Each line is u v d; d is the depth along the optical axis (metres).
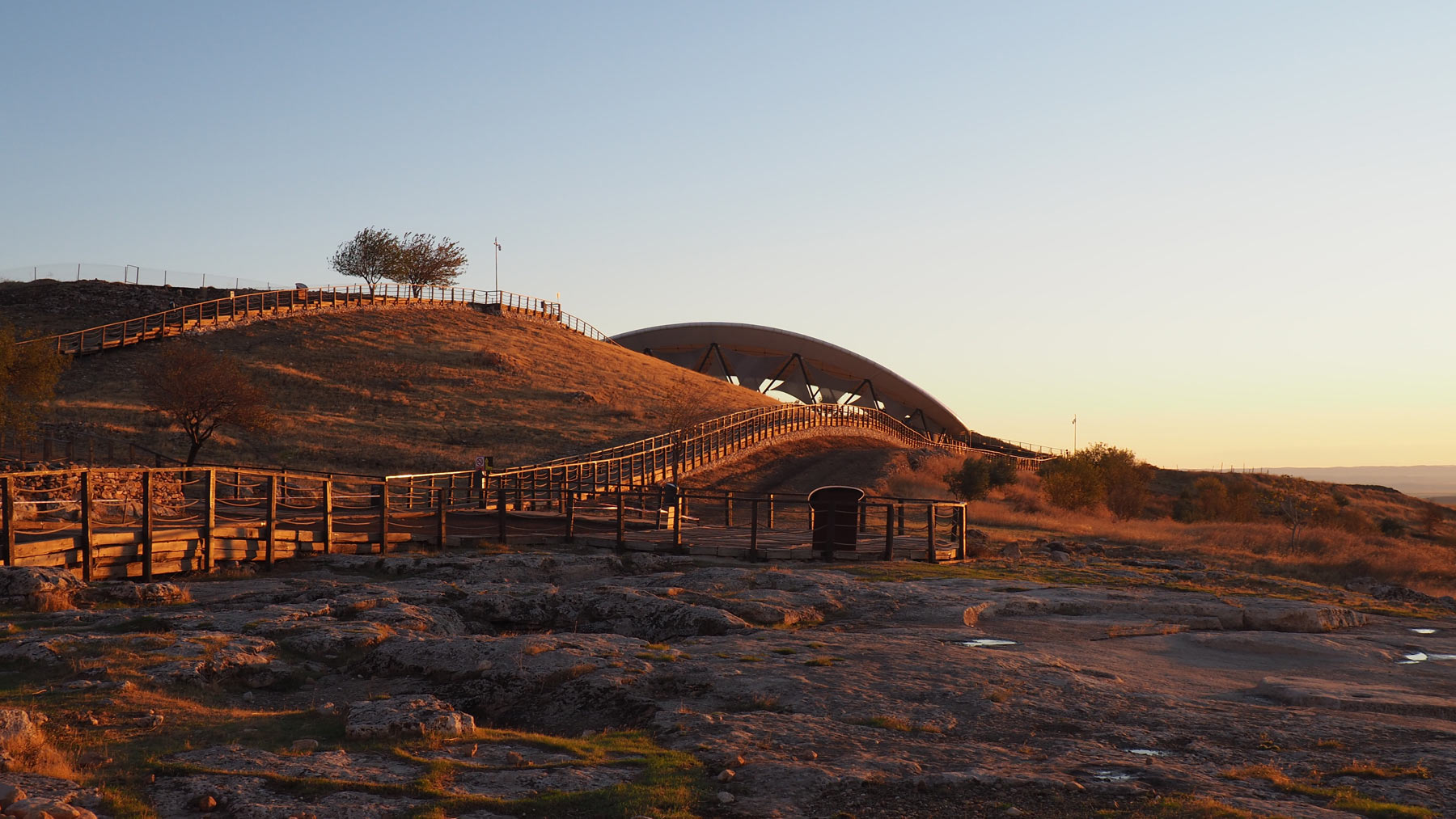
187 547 18.11
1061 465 59.81
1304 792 7.21
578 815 6.53
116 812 6.27
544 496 39.50
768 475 59.19
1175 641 14.88
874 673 10.91
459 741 8.30
